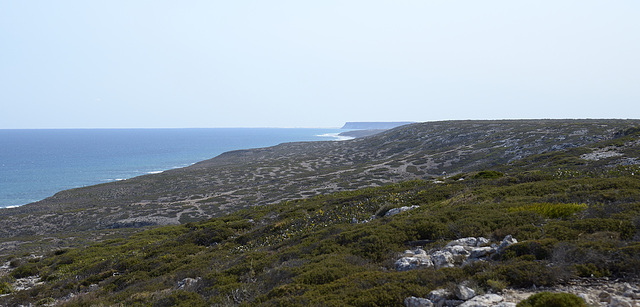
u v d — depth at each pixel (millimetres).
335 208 29453
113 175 131250
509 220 13930
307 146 180000
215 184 91312
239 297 11562
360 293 9117
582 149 42156
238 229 30141
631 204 13195
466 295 7816
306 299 9430
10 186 110312
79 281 21781
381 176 74562
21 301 19531
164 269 20656
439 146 108500
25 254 35219
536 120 119500
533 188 20516
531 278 8156
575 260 8742
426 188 30219
